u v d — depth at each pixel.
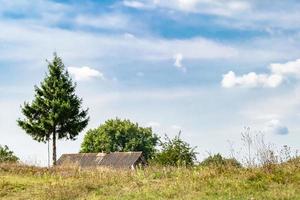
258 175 16.52
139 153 73.94
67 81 63.06
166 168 19.64
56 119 60.22
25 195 17.38
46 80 62.53
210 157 19.72
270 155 17.81
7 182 19.22
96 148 102.06
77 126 61.56
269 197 14.23
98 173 20.52
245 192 15.11
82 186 17.88
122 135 104.06
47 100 61.00
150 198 15.36
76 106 61.69
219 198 14.57
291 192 14.48
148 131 107.19
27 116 61.69
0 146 55.50
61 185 18.25
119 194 16.41
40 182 19.69
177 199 14.88
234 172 17.62
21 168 23.58
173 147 30.95
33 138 61.59
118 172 20.41
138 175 19.20
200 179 17.25
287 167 17.09
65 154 80.00
